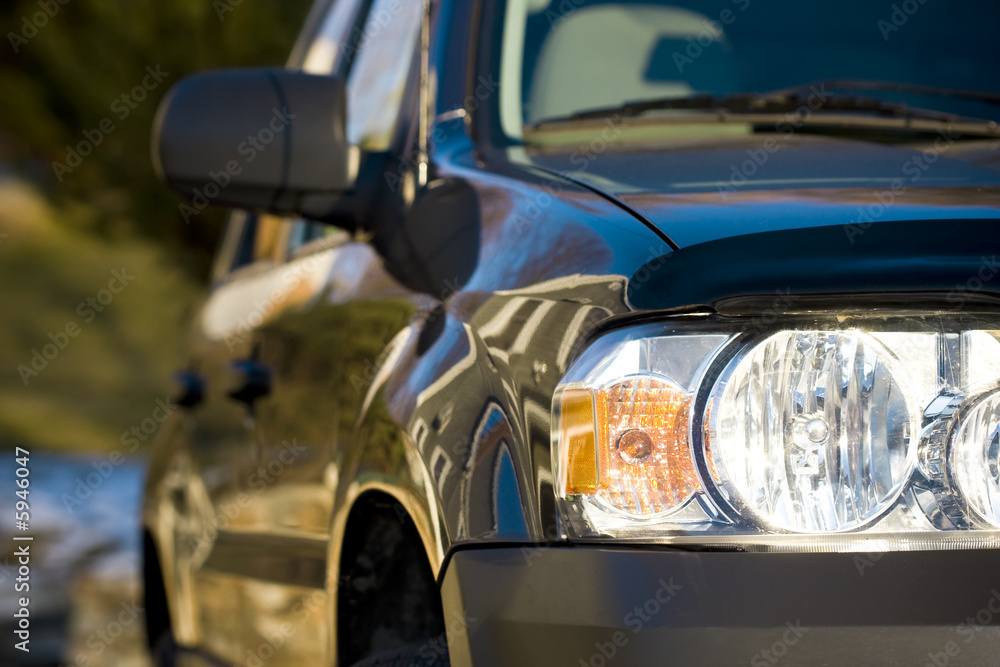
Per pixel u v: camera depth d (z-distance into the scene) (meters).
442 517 1.70
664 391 1.57
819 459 1.53
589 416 1.58
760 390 1.55
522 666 1.54
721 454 1.54
